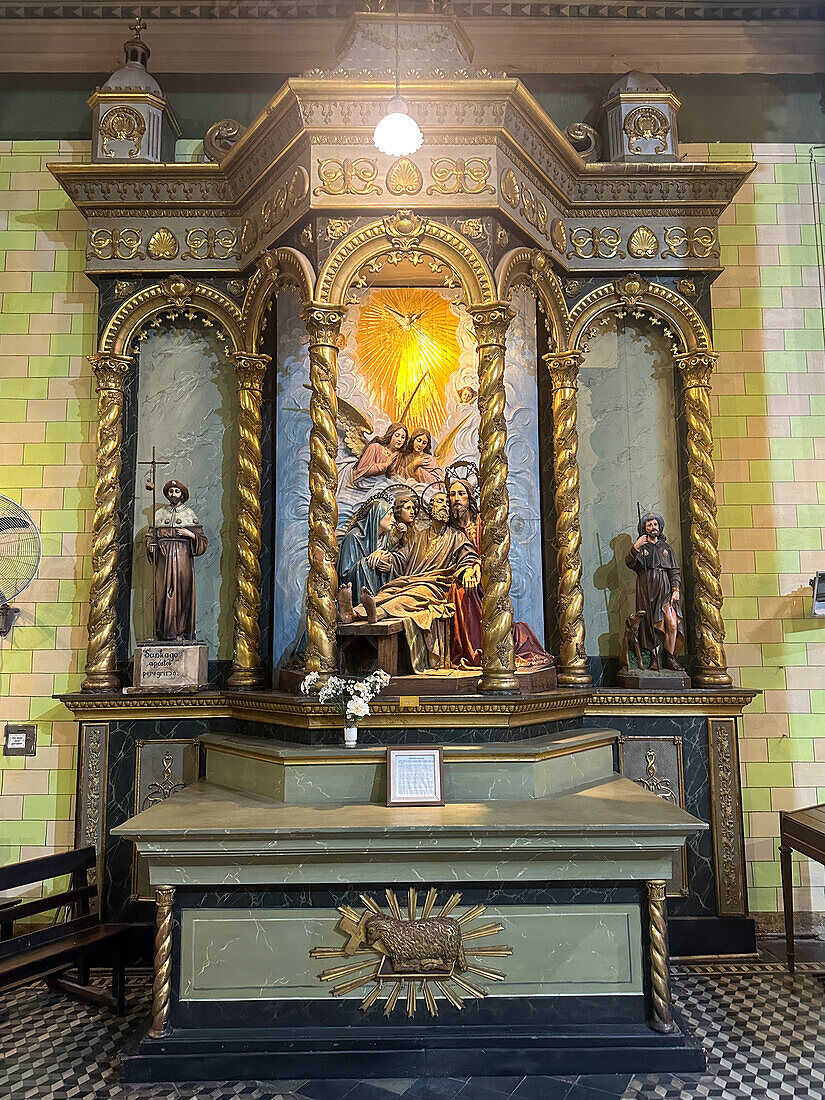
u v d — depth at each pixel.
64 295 6.21
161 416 5.86
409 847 3.86
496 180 4.87
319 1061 3.74
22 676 5.89
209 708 5.34
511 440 5.61
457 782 4.41
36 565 5.96
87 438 6.07
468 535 5.28
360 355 5.77
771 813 5.84
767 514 6.11
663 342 5.96
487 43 6.48
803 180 6.43
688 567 5.73
